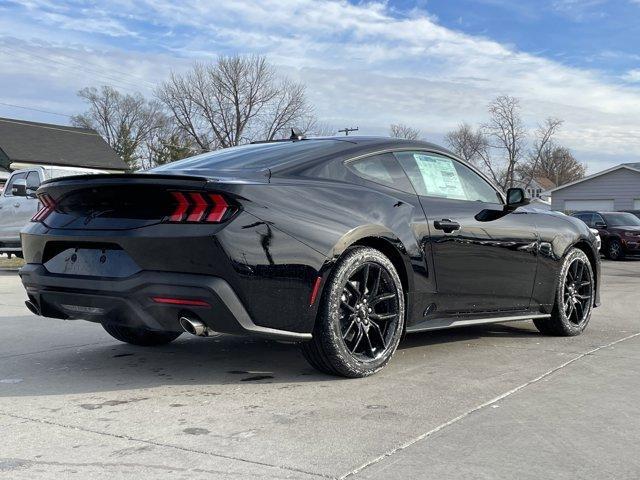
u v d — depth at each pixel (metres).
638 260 19.30
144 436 2.82
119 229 3.41
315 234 3.51
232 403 3.33
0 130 35.97
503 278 4.71
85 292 3.53
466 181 4.75
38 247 3.79
